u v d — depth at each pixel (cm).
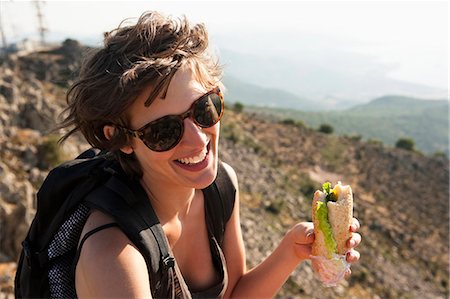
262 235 1090
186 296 57
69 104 58
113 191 54
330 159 2245
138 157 58
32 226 61
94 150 70
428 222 1956
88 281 50
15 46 1656
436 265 1568
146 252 52
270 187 1516
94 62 55
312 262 67
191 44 55
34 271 59
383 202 1975
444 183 2403
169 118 54
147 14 56
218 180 68
